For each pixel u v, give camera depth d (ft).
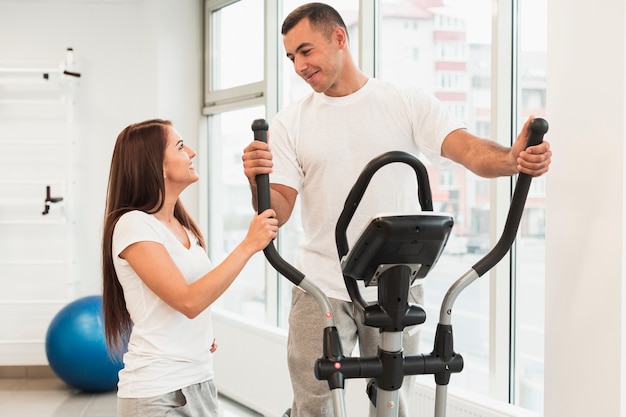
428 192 5.65
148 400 6.93
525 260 9.68
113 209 7.50
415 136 7.18
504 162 5.87
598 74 6.60
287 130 7.39
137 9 18.88
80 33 18.70
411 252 5.26
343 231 5.75
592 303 6.76
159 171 7.43
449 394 10.00
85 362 15.57
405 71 11.63
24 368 18.24
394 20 11.88
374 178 7.09
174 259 7.24
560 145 7.04
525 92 9.68
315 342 7.35
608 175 6.54
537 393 9.55
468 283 5.66
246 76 16.78
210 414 7.38
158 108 18.11
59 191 18.57
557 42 7.02
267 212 6.16
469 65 10.30
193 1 18.39
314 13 6.91
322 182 7.23
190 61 18.43
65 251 18.60
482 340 10.26
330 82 7.04
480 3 10.09
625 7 6.32
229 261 6.72
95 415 14.83
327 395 7.46
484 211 10.15
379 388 5.56
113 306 7.44
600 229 6.64
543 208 9.39
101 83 18.84
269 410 14.66
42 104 18.47
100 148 18.85
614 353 6.57
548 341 7.29
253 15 16.42
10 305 18.45
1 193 18.43
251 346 15.31
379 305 5.51
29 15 18.49
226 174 17.99
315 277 7.36
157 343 7.05
